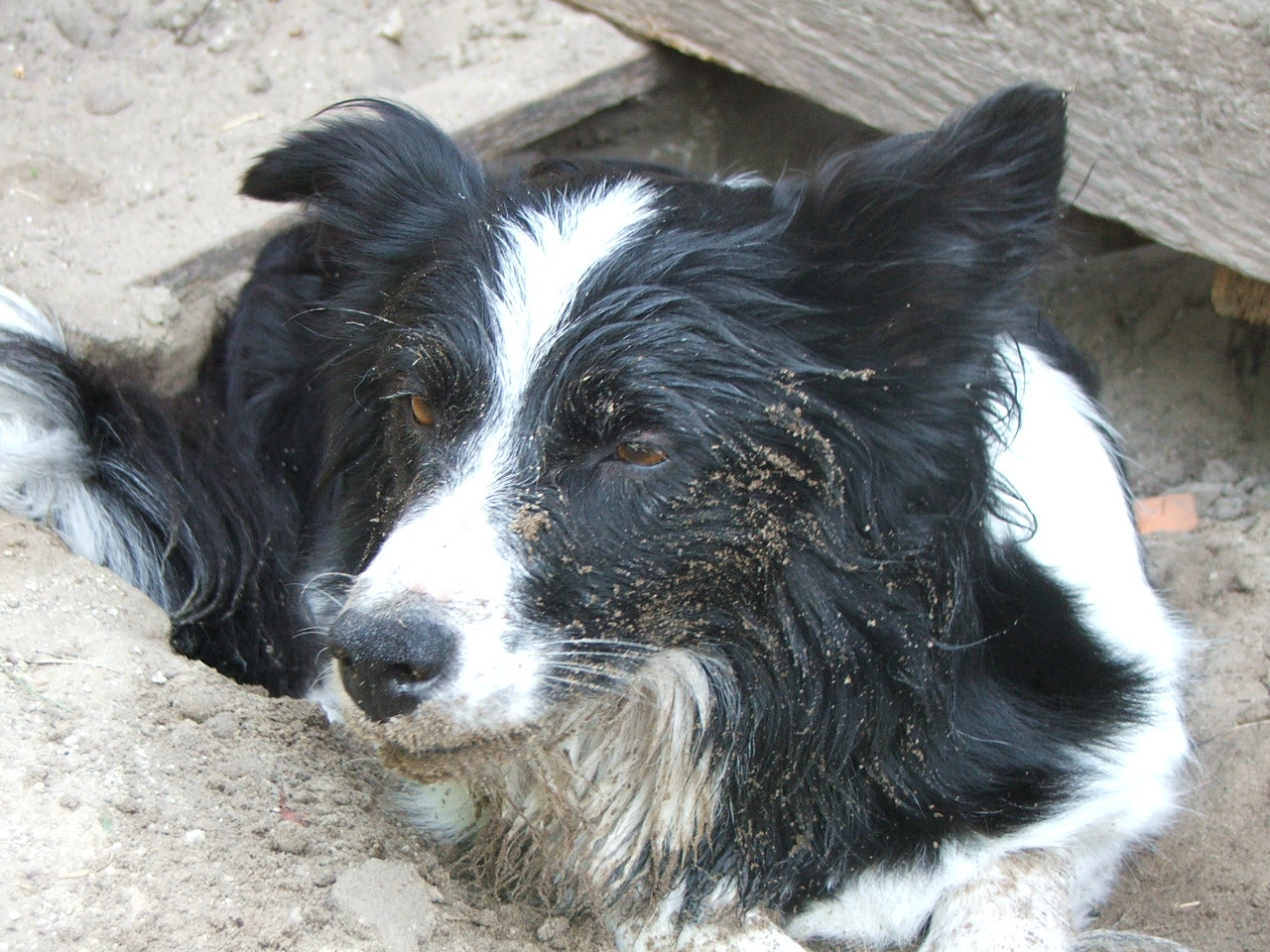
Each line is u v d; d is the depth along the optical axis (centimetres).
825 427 64
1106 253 99
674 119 107
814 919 69
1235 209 81
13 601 68
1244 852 74
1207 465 92
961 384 65
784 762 67
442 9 102
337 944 60
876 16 89
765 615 65
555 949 66
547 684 63
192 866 60
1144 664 73
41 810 60
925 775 68
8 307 78
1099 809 70
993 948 67
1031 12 84
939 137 64
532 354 64
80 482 75
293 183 73
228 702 67
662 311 64
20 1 97
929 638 66
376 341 68
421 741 62
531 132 97
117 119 94
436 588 61
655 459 63
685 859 68
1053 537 72
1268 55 77
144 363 84
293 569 78
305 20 100
